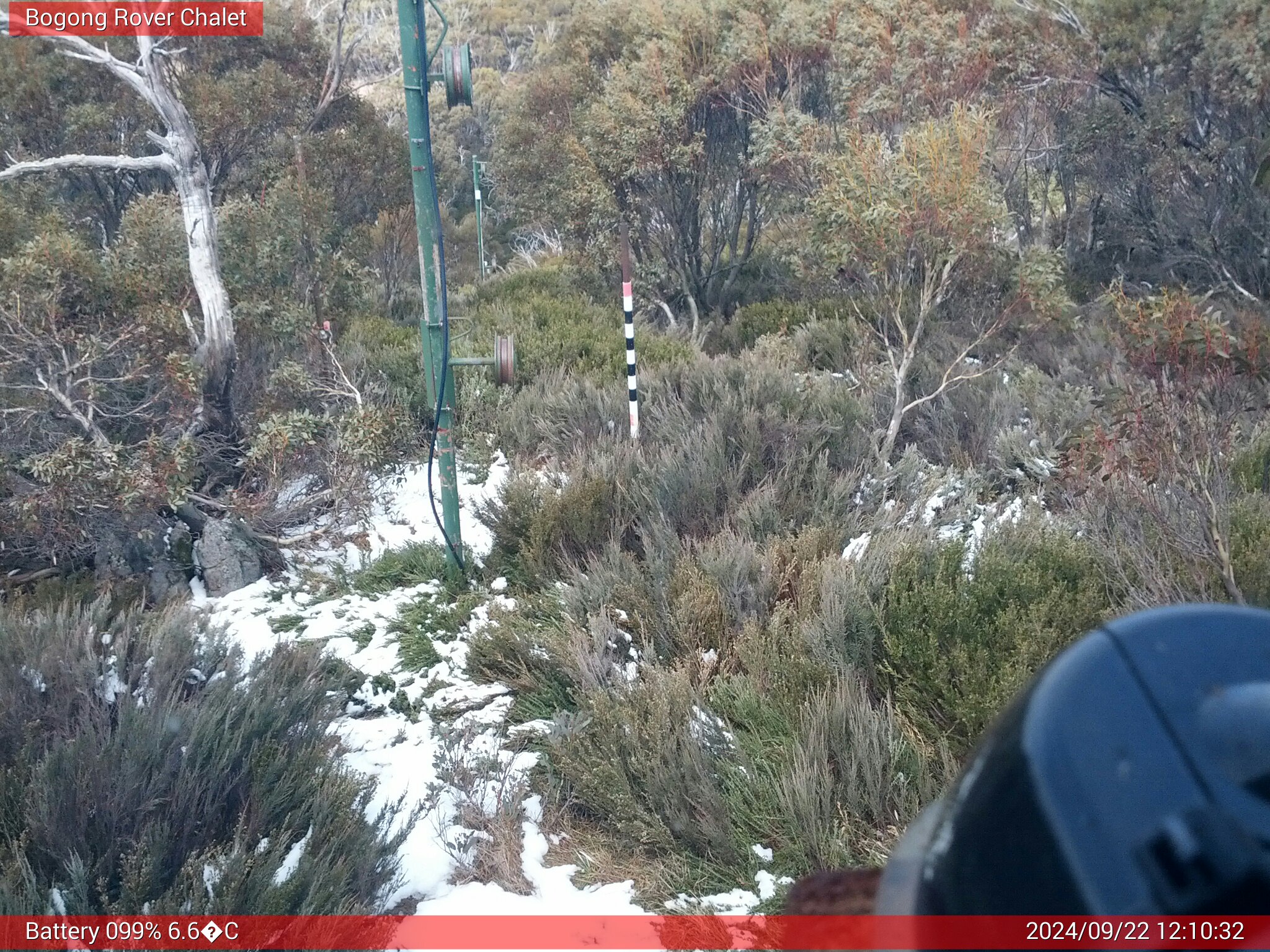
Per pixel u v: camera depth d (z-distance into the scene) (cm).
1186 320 538
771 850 358
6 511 588
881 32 1262
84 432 618
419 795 399
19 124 1188
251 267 851
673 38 1302
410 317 1378
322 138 1347
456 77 514
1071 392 771
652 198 1347
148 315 652
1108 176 1316
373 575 619
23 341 591
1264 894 61
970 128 754
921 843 93
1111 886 64
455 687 488
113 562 612
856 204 742
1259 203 1165
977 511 623
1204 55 1188
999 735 86
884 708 404
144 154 1243
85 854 313
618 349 1010
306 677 435
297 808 358
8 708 373
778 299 1268
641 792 381
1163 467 466
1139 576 436
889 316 888
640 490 625
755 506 593
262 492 663
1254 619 85
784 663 434
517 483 652
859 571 484
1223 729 71
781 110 1245
